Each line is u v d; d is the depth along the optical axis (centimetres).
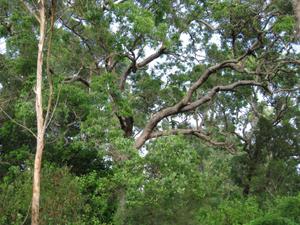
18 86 2597
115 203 2067
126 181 1962
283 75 2698
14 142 2588
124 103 2248
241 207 2202
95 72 2461
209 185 2223
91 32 2302
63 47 2383
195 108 2678
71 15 2288
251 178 3052
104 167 2339
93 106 2166
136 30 2202
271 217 1895
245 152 3142
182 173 1972
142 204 1766
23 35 2303
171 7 2533
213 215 2047
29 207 1636
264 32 2398
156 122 2545
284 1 2327
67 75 2447
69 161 2316
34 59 2308
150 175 1981
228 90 2692
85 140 2220
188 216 1766
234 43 2547
